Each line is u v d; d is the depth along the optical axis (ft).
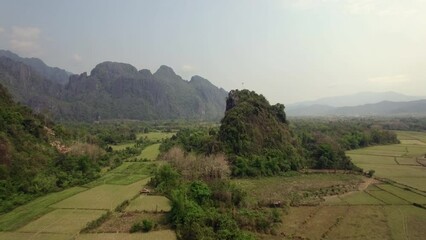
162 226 203.92
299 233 203.00
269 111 478.18
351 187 319.06
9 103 431.02
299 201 269.64
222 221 201.67
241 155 379.96
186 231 188.65
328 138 529.04
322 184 330.95
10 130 348.18
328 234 201.05
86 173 341.62
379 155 504.02
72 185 308.60
